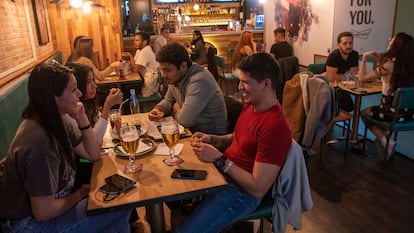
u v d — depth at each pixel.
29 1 3.64
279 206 1.59
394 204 2.50
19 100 2.35
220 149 1.92
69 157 1.43
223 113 2.24
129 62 4.80
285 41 5.39
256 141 1.52
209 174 1.42
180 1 8.29
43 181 1.25
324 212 2.43
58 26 5.34
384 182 2.82
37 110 1.31
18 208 1.30
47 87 1.30
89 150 1.58
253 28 7.62
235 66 5.46
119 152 1.66
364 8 4.65
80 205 1.44
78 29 5.46
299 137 2.78
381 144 3.12
